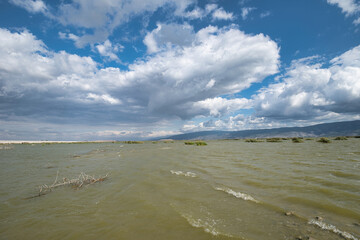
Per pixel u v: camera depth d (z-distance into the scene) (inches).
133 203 289.4
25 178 486.0
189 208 263.0
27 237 202.1
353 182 350.9
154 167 600.4
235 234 190.5
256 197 296.5
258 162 627.2
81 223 229.5
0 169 630.5
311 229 194.9
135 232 203.0
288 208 251.3
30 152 1421.0
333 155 738.8
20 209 279.0
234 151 1089.4
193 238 186.7
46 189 380.5
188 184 385.4
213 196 309.1
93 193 346.0
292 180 382.3
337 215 224.7
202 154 967.6
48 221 237.6
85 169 602.5
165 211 254.8
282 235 185.3
